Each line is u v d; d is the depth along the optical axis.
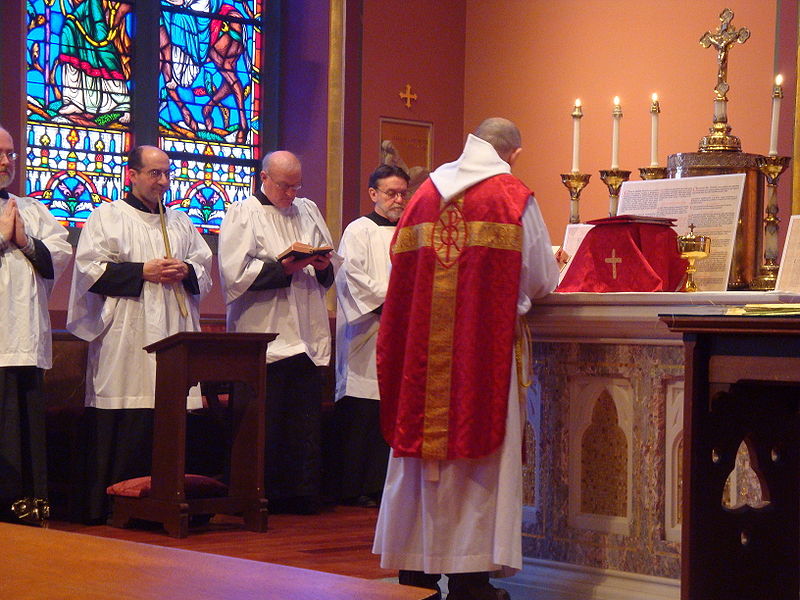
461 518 3.38
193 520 5.59
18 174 7.00
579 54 7.75
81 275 5.62
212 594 1.16
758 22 6.71
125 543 1.39
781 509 3.09
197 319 5.96
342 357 6.39
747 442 3.06
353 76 7.99
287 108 8.22
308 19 8.11
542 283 3.51
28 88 7.34
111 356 5.62
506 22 8.25
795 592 3.13
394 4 8.20
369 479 6.29
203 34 8.09
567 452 3.75
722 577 2.88
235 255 5.92
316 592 1.17
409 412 3.41
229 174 8.14
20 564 1.29
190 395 5.79
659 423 3.53
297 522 5.66
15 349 5.20
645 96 7.35
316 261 5.83
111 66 7.69
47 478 5.88
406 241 3.54
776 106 4.18
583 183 4.36
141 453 5.66
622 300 3.51
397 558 3.48
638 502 3.56
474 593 3.45
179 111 7.95
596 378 3.69
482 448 3.33
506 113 8.24
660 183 4.08
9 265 5.24
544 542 3.78
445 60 8.44
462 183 3.47
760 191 4.14
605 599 3.57
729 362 2.71
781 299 3.27
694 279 3.88
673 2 7.20
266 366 5.74
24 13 7.07
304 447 5.96
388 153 8.07
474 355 3.36
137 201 5.88
